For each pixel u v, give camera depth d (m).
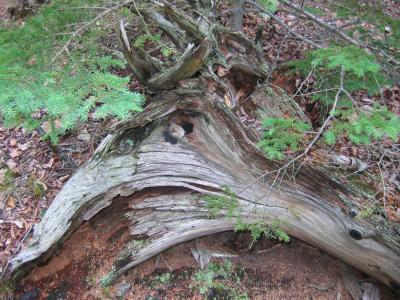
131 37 5.51
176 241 4.32
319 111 5.43
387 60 4.91
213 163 4.09
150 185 4.15
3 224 4.77
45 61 3.35
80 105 3.09
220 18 6.79
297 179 4.02
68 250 4.40
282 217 4.17
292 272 4.41
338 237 4.09
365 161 4.77
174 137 4.08
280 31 7.11
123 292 4.25
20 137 5.86
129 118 3.98
